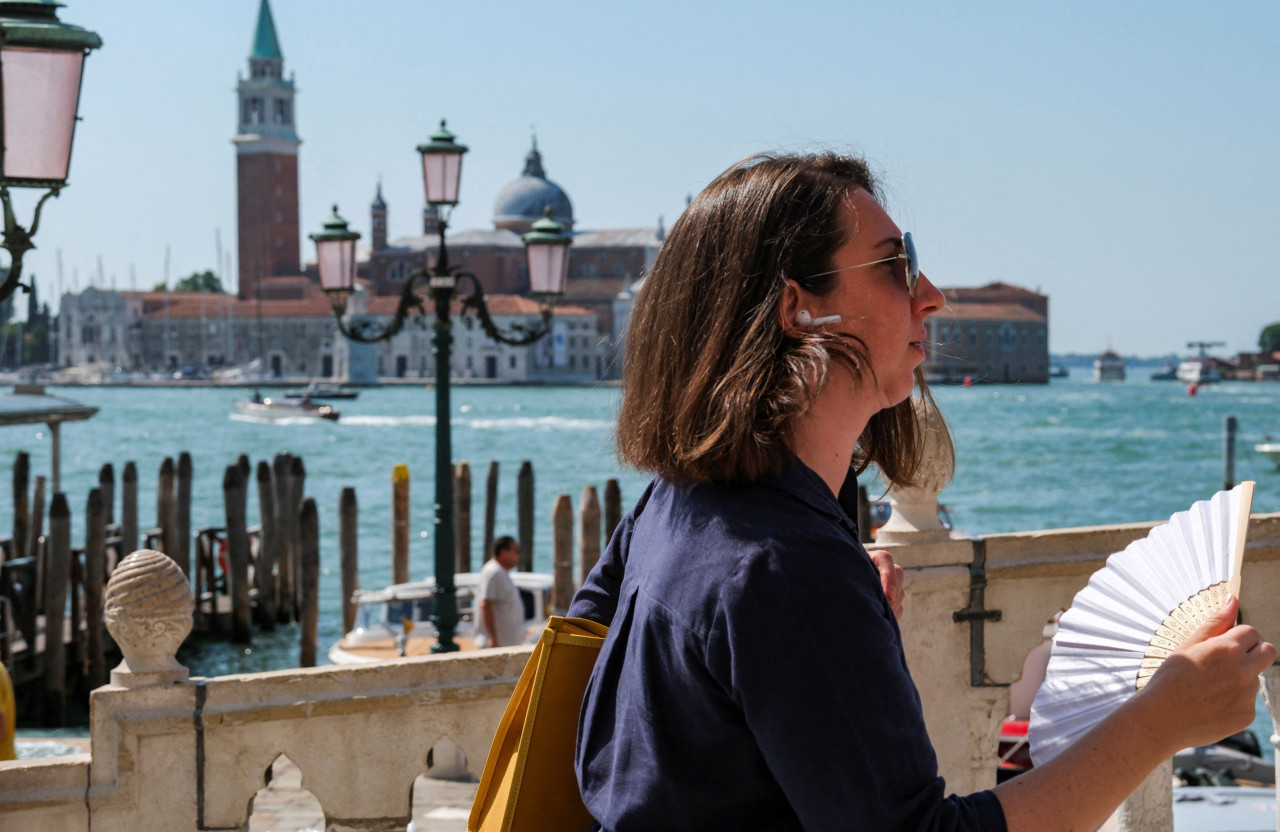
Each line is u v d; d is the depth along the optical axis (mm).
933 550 2945
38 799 2641
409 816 2777
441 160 11109
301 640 17141
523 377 157000
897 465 1678
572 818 1436
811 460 1357
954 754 2992
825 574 1222
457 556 20578
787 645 1198
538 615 15078
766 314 1327
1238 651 1255
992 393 145125
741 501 1283
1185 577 1391
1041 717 1463
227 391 143250
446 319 11328
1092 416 96188
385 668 2748
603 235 171625
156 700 2670
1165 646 1358
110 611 2654
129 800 2658
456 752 7473
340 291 11258
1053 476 51500
